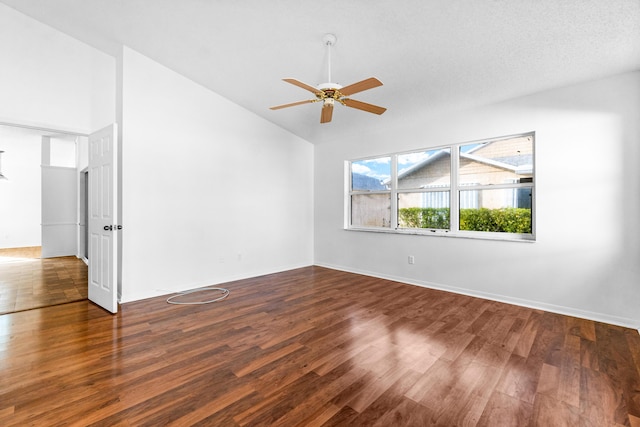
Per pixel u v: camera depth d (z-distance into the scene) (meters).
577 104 3.05
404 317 3.10
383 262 4.78
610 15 2.18
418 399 1.79
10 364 2.14
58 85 3.42
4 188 7.50
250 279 4.66
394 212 4.75
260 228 4.92
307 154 5.70
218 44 3.28
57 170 6.34
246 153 4.70
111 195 3.15
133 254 3.57
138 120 3.58
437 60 2.98
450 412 1.68
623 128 2.83
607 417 1.63
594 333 2.69
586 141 3.01
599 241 2.96
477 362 2.21
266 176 5.00
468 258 3.87
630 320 2.82
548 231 3.25
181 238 3.98
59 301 3.55
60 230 6.40
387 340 2.57
